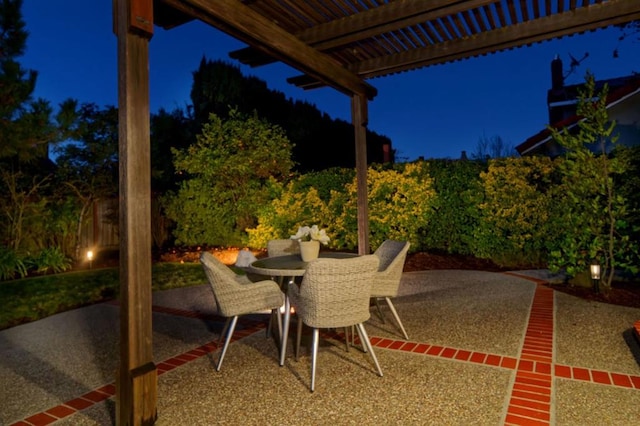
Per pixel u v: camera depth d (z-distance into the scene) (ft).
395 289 12.52
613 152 19.70
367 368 10.21
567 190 18.62
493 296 17.37
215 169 31.45
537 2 12.20
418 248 27.32
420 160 26.86
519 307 15.46
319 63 14.47
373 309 15.78
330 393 8.94
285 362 10.85
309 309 9.52
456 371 9.85
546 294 17.46
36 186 26.45
